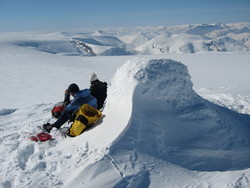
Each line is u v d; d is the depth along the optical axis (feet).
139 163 11.31
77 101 16.98
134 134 12.28
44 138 15.93
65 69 98.37
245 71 84.02
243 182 10.09
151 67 14.55
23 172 12.66
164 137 12.60
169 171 11.15
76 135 15.42
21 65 105.91
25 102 45.19
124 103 13.85
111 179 10.66
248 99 25.71
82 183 10.72
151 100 13.74
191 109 14.20
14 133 20.16
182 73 15.06
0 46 154.81
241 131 14.20
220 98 26.71
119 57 159.02
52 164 12.73
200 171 11.43
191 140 12.86
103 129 13.78
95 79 20.54
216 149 12.66
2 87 62.44
